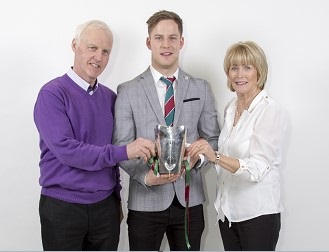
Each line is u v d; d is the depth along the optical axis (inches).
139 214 60.3
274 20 69.9
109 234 58.5
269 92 71.5
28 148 72.2
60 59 70.7
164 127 50.8
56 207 55.0
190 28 70.7
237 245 59.0
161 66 60.3
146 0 70.0
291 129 71.9
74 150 52.2
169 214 60.4
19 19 69.7
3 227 73.4
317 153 71.9
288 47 70.2
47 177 55.6
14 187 72.9
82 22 70.3
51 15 69.9
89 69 55.7
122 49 71.1
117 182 62.8
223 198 58.4
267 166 53.7
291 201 73.3
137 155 52.9
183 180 60.3
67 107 54.5
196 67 71.6
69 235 55.2
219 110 72.2
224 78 71.4
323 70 70.1
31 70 70.7
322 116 71.1
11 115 71.4
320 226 73.3
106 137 58.5
